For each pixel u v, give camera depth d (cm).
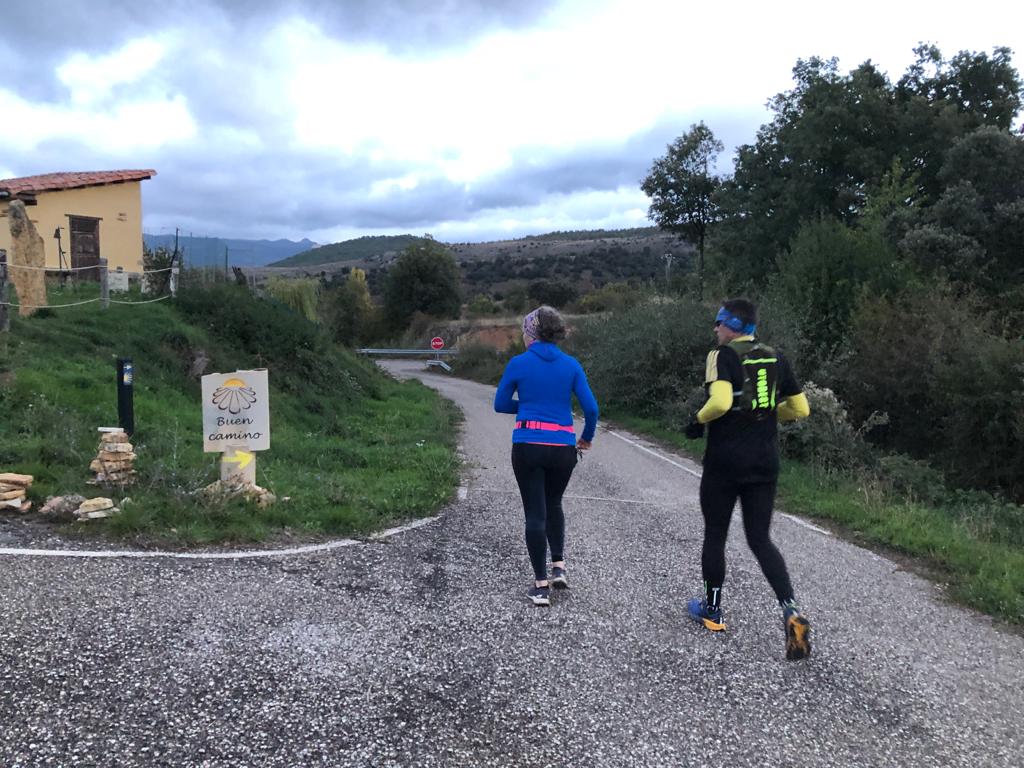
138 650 339
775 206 3077
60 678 307
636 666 370
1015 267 1970
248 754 270
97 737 271
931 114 2714
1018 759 306
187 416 901
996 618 484
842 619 460
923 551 642
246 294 1560
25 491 526
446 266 6000
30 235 1116
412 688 330
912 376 1356
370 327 5888
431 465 921
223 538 512
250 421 597
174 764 261
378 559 512
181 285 1472
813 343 1565
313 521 576
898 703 350
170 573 437
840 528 734
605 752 293
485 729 302
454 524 641
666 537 646
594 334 2016
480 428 1488
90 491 548
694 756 295
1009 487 1216
